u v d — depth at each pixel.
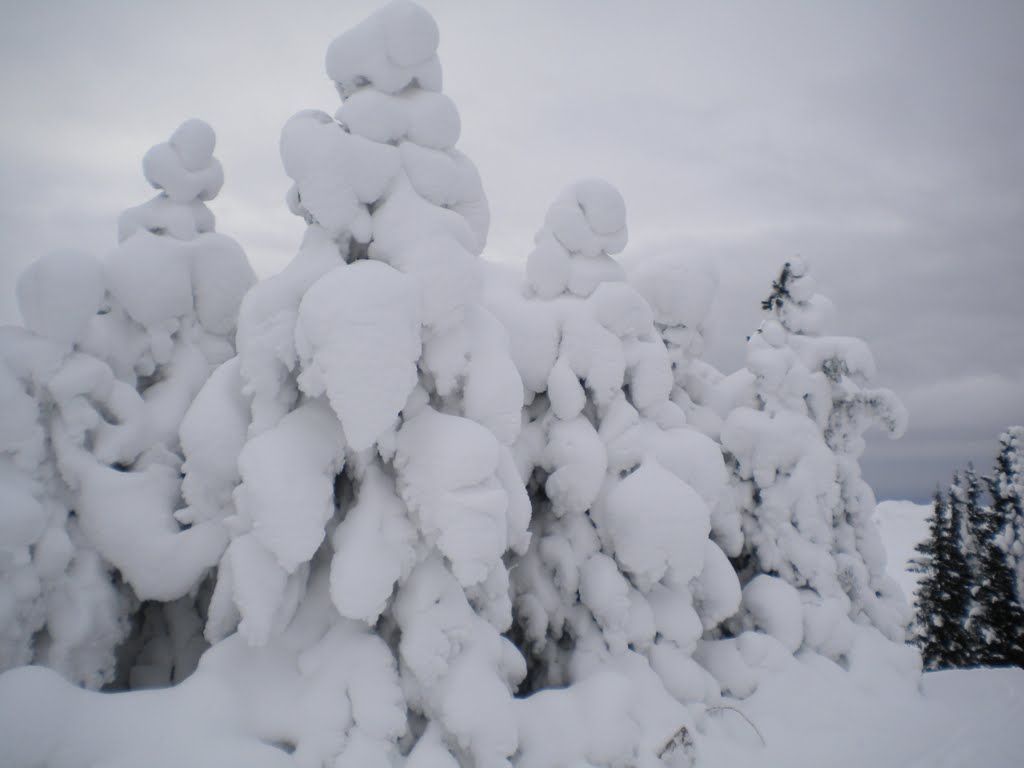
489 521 7.87
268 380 8.25
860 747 11.08
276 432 8.02
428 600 7.99
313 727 7.09
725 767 9.77
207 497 9.08
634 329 12.51
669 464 11.94
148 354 10.79
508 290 13.12
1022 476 28.31
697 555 10.76
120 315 10.48
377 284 7.71
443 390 8.82
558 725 8.82
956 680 16.73
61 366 8.90
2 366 8.41
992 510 29.52
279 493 7.36
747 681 12.44
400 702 7.58
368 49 9.41
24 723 6.18
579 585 11.24
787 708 12.02
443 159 9.52
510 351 12.00
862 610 15.70
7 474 8.17
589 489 11.05
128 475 9.18
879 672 14.09
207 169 11.88
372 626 8.35
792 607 13.73
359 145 8.90
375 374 7.35
